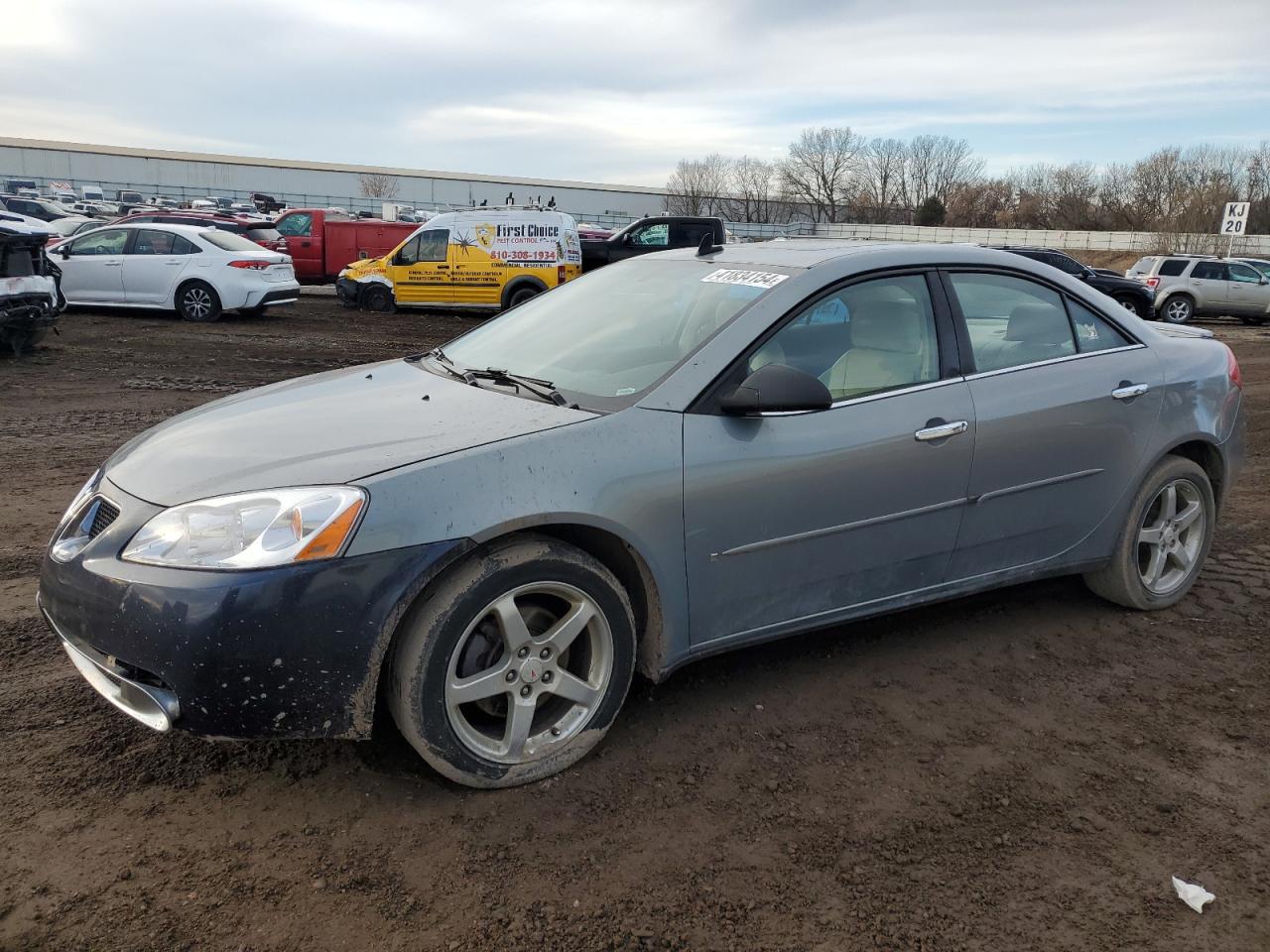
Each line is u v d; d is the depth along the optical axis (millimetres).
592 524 2760
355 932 2207
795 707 3316
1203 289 24000
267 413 3186
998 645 3865
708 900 2355
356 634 2467
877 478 3264
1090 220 82125
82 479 5980
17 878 2332
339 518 2465
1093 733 3209
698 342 3188
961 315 3590
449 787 2773
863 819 2701
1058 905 2379
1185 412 4082
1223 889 2457
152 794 2689
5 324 10109
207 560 2449
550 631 2789
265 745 2947
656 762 2955
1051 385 3686
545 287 18625
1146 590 4156
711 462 2961
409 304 18875
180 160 83750
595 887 2391
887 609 3496
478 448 2697
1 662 3432
